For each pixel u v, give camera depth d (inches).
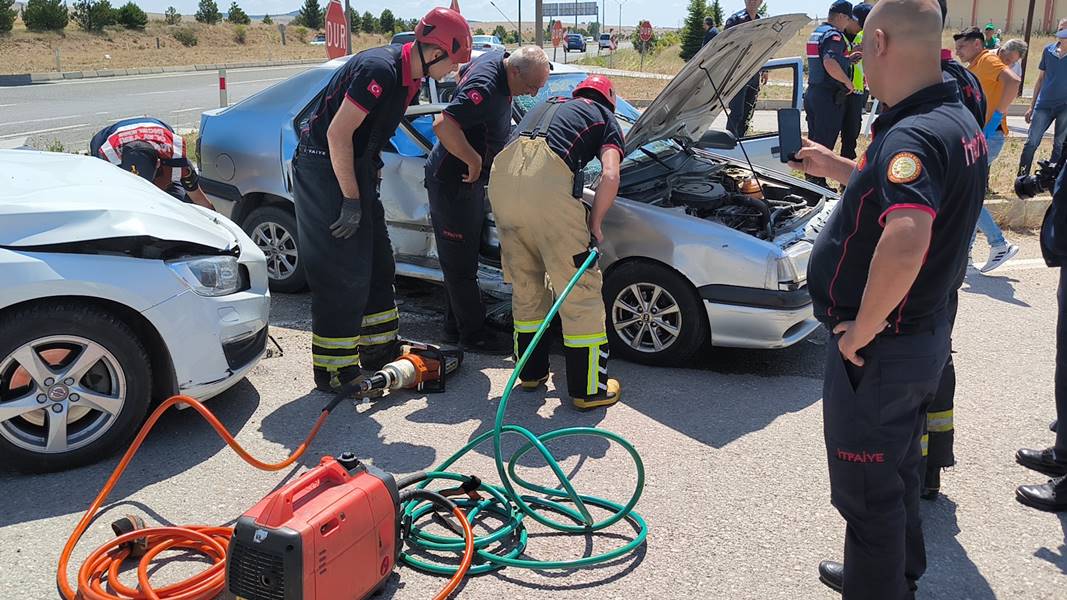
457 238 196.7
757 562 127.0
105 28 1968.5
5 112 704.4
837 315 100.3
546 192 166.9
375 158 173.9
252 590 101.6
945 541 133.7
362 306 179.6
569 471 152.5
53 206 147.5
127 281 147.9
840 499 104.1
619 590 120.0
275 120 241.6
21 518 134.6
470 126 184.1
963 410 180.1
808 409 179.5
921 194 87.2
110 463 151.9
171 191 220.5
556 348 214.7
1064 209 141.9
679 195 206.7
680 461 156.5
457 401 181.9
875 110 287.6
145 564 117.6
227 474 149.4
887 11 94.2
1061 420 150.0
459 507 136.3
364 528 108.1
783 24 193.5
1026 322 233.6
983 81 309.3
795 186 232.4
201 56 1776.6
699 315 192.2
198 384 157.8
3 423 141.8
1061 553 130.8
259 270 172.9
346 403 179.6
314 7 2773.1
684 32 1259.2
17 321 139.9
